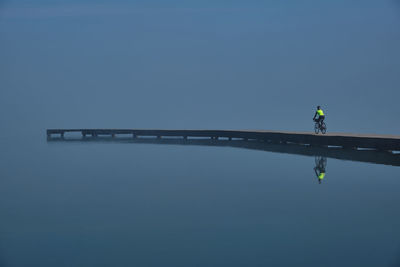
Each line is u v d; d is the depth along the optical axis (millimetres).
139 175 26297
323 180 22078
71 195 20078
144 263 10727
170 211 16344
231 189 20891
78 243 12430
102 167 30484
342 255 10945
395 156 28812
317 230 13188
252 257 10984
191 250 11617
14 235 13359
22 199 19297
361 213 15133
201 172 26969
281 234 12891
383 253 11031
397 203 16625
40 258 11188
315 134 34938
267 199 18156
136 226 14172
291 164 28281
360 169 24672
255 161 30891
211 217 15203
